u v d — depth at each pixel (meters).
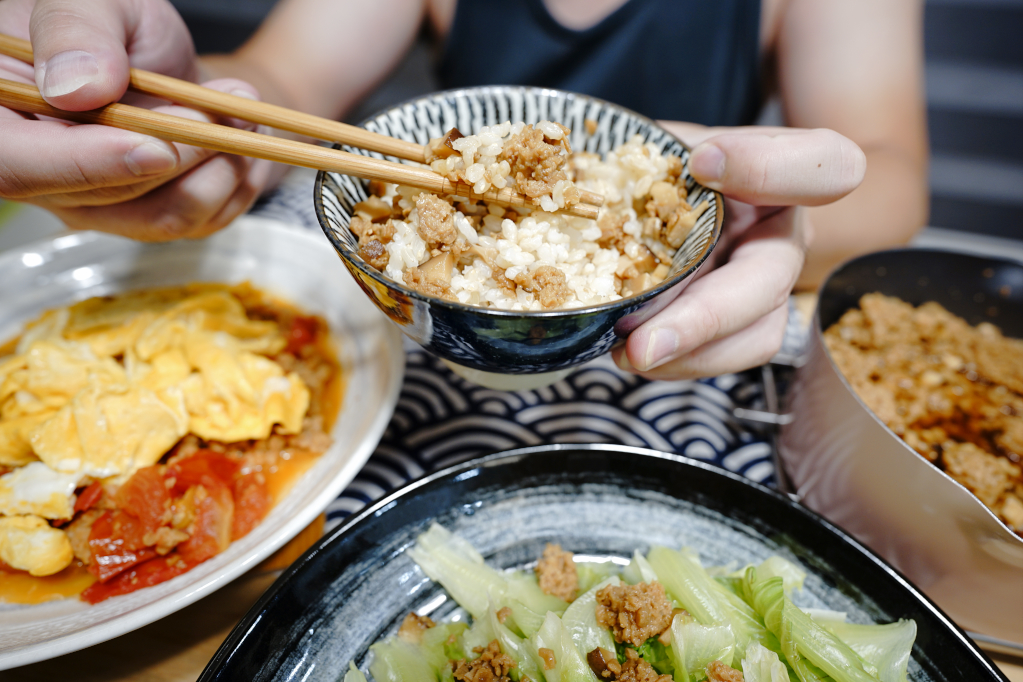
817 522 0.24
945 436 0.30
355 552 0.24
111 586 0.25
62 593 0.25
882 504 0.25
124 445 0.28
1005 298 0.34
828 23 0.46
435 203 0.23
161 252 0.36
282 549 0.26
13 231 0.44
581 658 0.23
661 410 0.32
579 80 0.48
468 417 0.31
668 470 0.25
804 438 0.28
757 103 0.52
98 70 0.23
